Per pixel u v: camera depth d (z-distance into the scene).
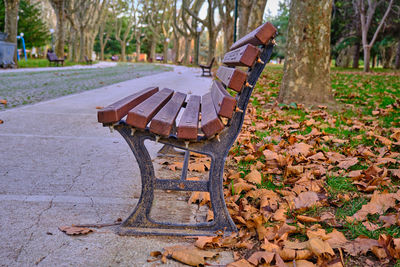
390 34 37.03
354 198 2.65
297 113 5.99
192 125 1.94
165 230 2.14
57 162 3.42
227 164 3.43
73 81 12.56
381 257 1.85
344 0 35.34
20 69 19.14
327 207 2.52
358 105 7.04
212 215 2.31
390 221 2.18
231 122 2.08
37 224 2.19
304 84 6.86
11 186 2.79
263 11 13.23
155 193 2.79
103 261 1.83
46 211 2.38
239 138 4.18
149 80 14.30
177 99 3.14
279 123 5.31
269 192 2.66
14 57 19.86
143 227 2.15
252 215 2.32
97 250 1.93
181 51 80.00
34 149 3.80
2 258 1.81
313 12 6.67
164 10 53.91
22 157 3.51
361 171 3.04
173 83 12.88
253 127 4.80
